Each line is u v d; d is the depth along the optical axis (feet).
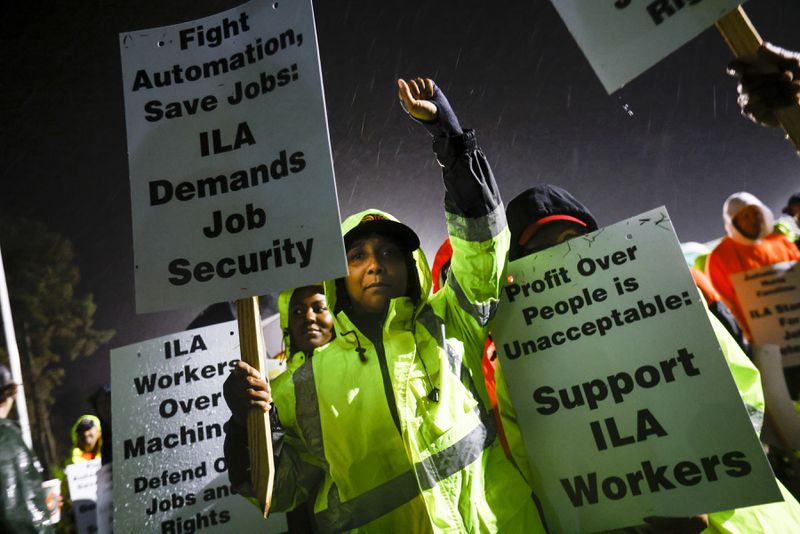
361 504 7.76
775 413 10.36
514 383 7.96
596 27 7.27
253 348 7.14
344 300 8.84
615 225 7.91
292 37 7.70
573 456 7.57
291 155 7.40
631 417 7.44
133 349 9.93
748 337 12.30
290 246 7.20
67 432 52.37
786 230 13.69
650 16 7.08
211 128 7.70
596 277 7.88
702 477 7.08
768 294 10.57
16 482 9.64
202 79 7.87
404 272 8.46
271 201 7.36
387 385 7.89
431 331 8.04
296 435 8.58
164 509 9.22
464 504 7.34
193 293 7.30
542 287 8.06
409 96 7.44
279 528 8.97
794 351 10.33
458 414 7.64
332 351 8.57
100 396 17.06
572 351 7.80
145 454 9.48
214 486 9.25
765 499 6.84
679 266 7.58
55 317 55.57
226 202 7.47
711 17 6.89
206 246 7.39
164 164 7.68
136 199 7.63
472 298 7.77
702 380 7.27
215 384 9.69
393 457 7.72
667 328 7.50
